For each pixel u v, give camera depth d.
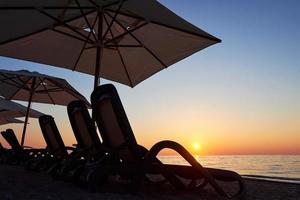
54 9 4.77
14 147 6.89
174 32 5.18
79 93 8.59
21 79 8.58
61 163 4.19
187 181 5.28
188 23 4.90
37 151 5.80
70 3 4.98
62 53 6.12
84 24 5.95
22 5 4.34
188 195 3.20
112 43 6.04
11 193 2.69
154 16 4.57
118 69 6.55
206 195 3.28
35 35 5.58
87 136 3.85
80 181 3.29
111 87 2.77
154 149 2.86
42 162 5.51
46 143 5.21
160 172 2.98
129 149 2.88
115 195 2.76
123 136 2.93
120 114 2.76
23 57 5.96
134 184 2.85
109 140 3.16
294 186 5.25
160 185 3.83
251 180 6.49
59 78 8.07
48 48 5.96
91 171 3.01
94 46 5.44
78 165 3.68
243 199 3.21
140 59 6.20
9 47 5.66
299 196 3.73
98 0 4.82
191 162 2.97
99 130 3.12
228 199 3.08
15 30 4.72
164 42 5.54
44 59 6.11
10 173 5.13
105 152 3.23
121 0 4.59
